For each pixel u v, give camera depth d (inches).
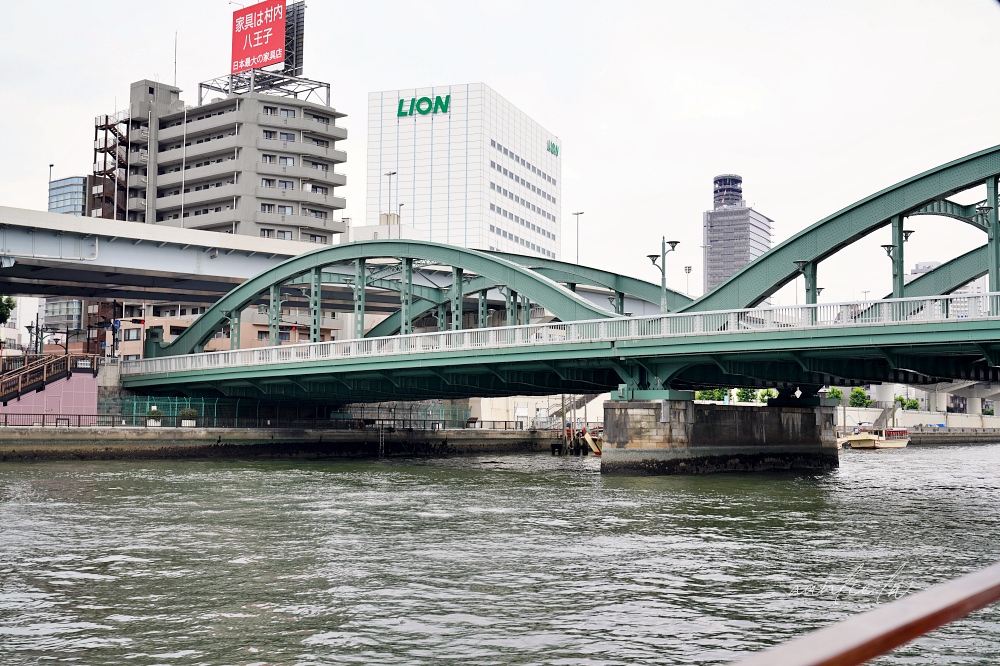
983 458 3836.1
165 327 5014.8
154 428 2957.7
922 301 1930.4
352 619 790.5
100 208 5807.1
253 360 3036.4
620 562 1053.2
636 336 2196.1
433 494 1830.7
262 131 5428.2
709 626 765.9
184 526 1326.3
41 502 1609.3
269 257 3754.9
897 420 6304.1
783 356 2096.5
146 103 5629.9
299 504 1626.5
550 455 3754.9
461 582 941.2
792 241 2129.7
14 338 7829.7
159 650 699.4
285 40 5703.7
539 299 2539.4
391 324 3754.9
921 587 922.1
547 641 719.7
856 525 1381.6
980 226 2192.4
